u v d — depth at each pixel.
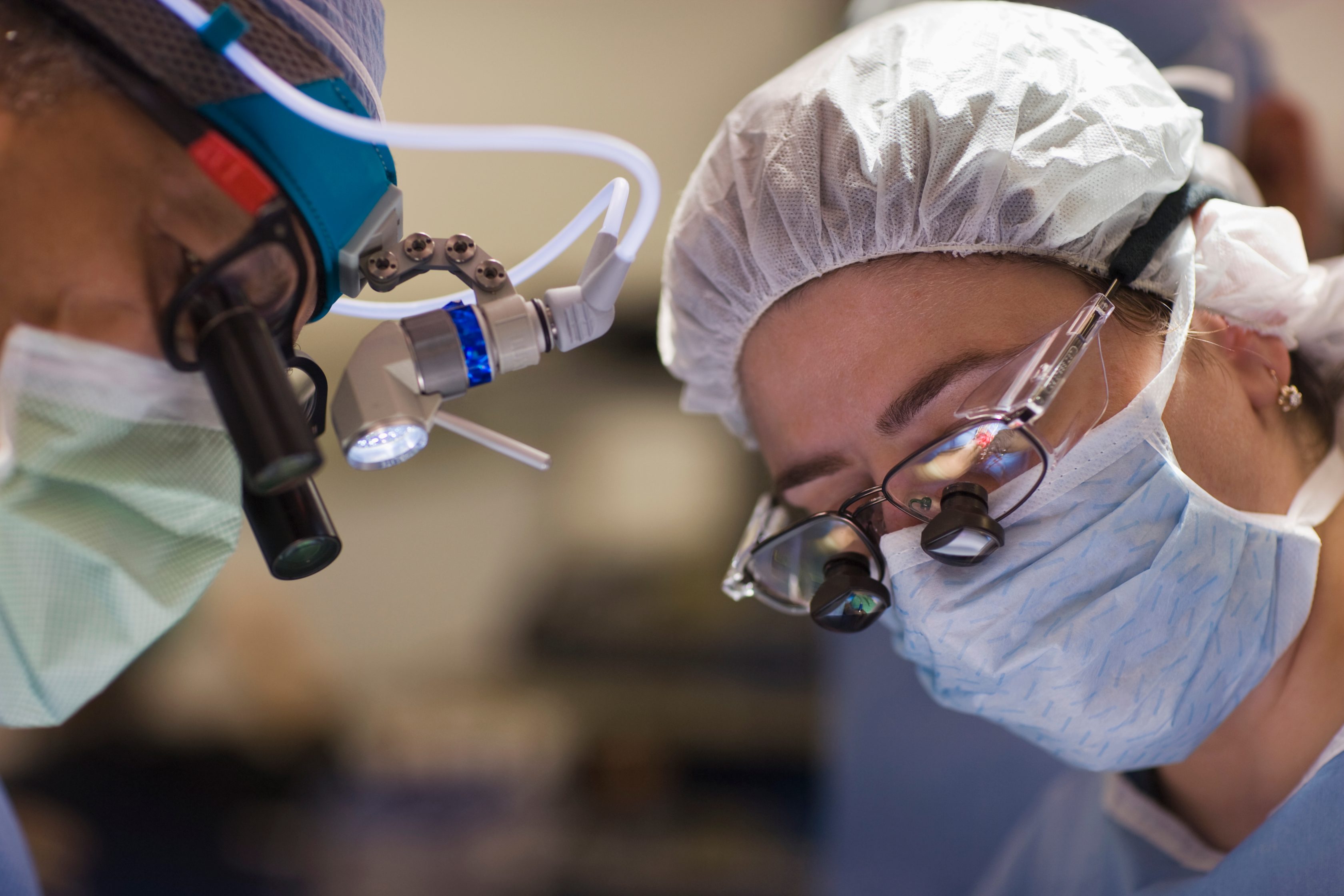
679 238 1.11
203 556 0.72
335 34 0.76
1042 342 0.92
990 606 0.96
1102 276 0.98
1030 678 0.97
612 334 2.97
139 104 0.65
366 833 2.56
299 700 2.77
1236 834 1.16
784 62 2.80
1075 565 0.94
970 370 0.95
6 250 0.64
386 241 0.79
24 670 0.69
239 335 0.64
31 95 0.65
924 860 1.88
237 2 0.70
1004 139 0.95
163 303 0.66
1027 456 0.92
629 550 3.04
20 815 2.34
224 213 0.67
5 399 0.64
